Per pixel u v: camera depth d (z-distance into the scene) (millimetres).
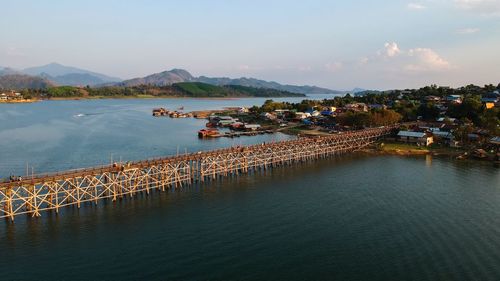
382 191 99312
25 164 128875
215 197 93125
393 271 59625
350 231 74125
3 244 66625
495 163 129125
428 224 77188
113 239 69250
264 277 57938
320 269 60219
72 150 155875
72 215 79812
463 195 95250
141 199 90625
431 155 145125
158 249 65875
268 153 124562
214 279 57250
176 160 100062
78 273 58219
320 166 127938
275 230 74250
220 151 111562
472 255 64250
